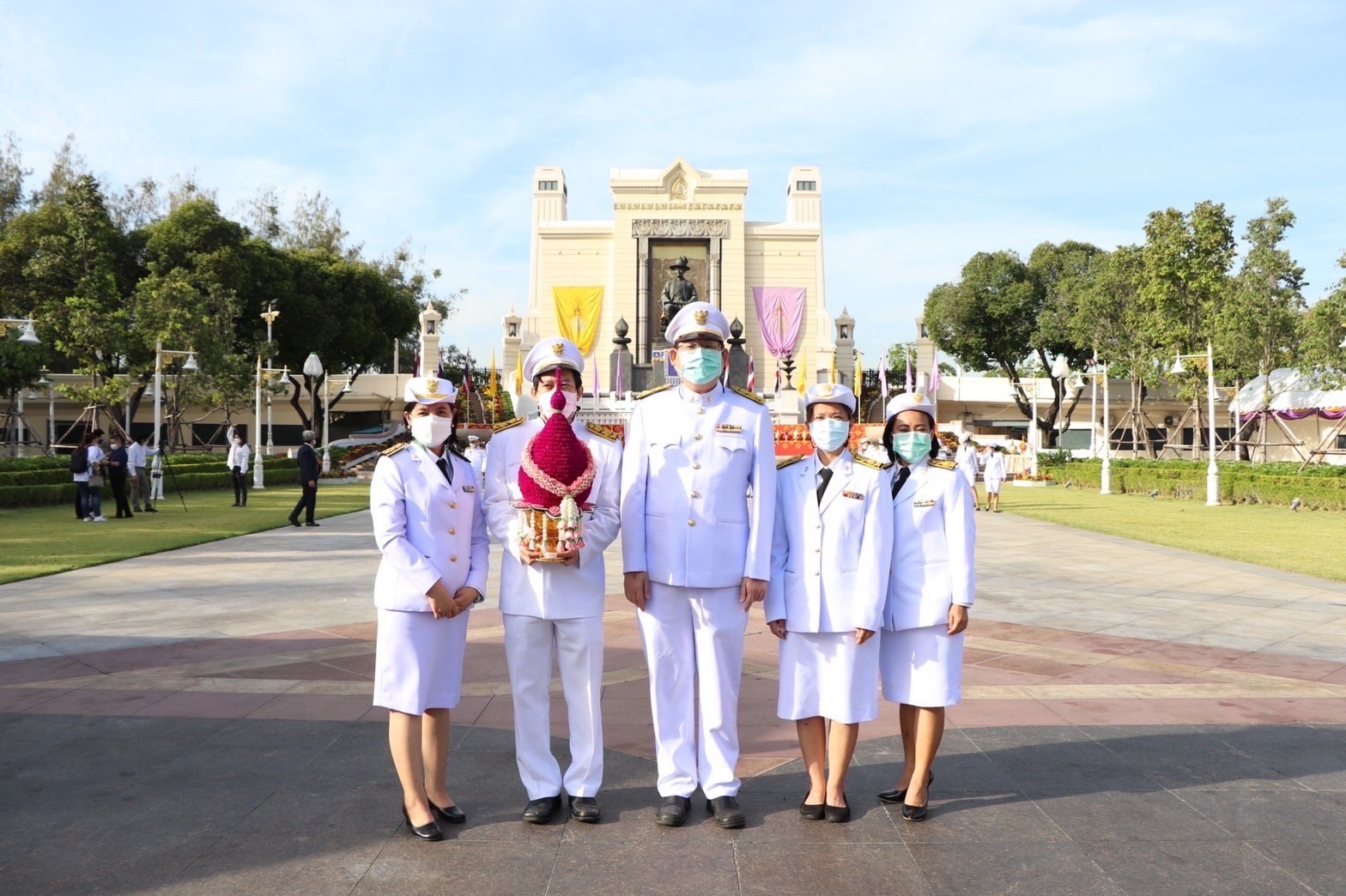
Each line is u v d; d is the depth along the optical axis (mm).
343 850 3723
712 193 44625
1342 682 6434
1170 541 16000
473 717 5484
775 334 42031
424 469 4117
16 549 13281
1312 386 32375
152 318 32969
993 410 56594
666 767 4148
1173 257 33938
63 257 34875
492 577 11422
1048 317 45812
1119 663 6988
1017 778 4566
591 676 4176
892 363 52781
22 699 5777
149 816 4020
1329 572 12078
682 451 4250
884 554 4082
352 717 5453
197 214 40719
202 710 5574
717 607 4191
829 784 4078
